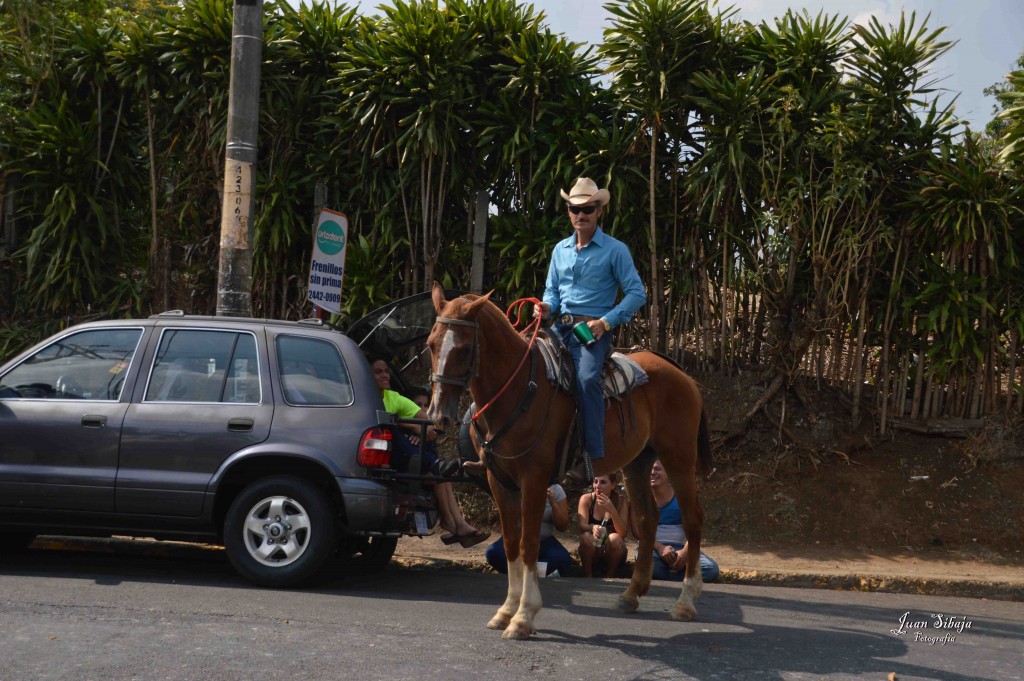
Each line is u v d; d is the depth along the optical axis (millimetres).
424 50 10203
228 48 10547
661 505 7820
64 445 6645
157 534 6727
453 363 5125
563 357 5773
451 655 4824
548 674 4578
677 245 10359
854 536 8914
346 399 6641
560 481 5684
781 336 9961
